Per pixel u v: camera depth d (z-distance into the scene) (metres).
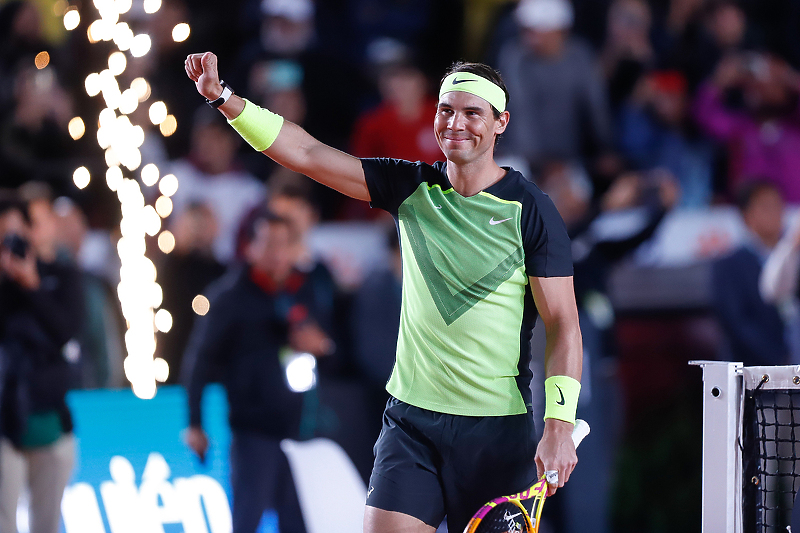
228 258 27.98
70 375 19.86
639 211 25.44
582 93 30.80
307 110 33.38
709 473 12.14
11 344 19.19
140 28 30.81
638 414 27.41
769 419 14.33
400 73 30.31
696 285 28.19
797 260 25.36
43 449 19.44
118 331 26.09
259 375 20.84
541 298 11.44
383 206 12.04
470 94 11.33
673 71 34.22
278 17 32.88
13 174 28.23
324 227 27.89
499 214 11.38
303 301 22.17
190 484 22.14
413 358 11.81
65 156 29.02
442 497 11.80
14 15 29.66
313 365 21.45
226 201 28.53
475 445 11.50
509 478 11.61
